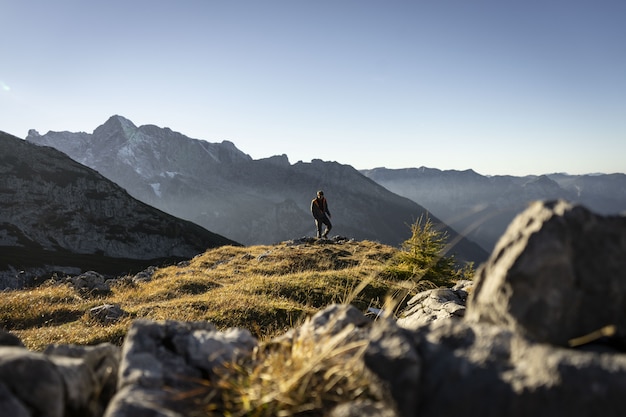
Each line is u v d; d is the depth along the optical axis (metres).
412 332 2.98
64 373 3.09
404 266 19.11
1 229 143.25
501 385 2.38
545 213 2.93
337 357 3.30
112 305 15.04
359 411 2.74
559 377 2.24
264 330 12.72
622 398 2.09
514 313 2.74
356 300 16.03
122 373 3.23
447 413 2.42
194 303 15.06
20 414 2.44
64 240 151.75
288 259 26.00
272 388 3.04
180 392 3.10
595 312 2.67
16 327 14.24
